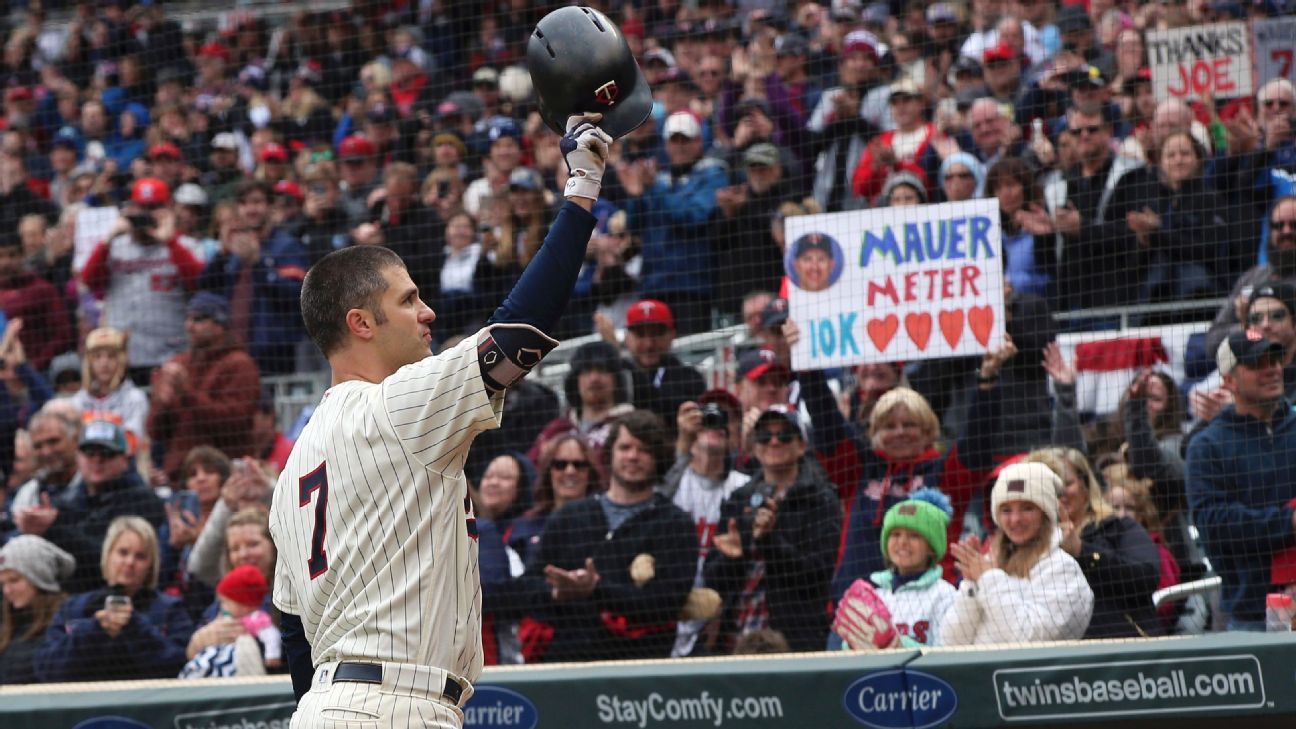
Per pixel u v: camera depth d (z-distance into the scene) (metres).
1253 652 15.41
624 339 25.56
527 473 22.27
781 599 19.88
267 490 23.11
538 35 10.34
